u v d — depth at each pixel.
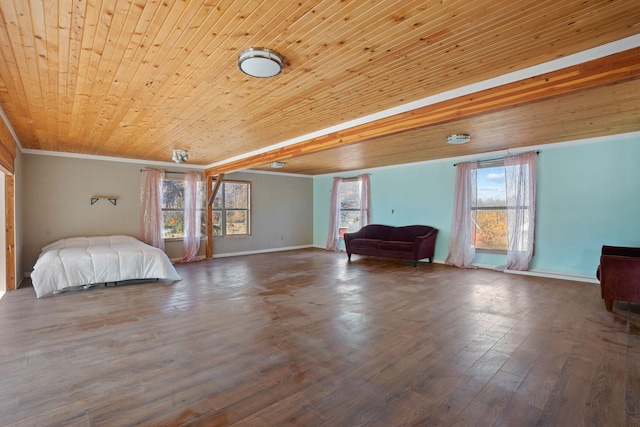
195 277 5.67
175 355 2.63
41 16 1.87
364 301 4.15
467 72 2.69
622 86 2.90
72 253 4.96
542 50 2.33
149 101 3.31
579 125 4.30
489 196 6.38
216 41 2.18
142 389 2.14
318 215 10.11
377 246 7.17
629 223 4.84
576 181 5.30
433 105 3.21
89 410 1.91
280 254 8.59
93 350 2.72
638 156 4.76
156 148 5.74
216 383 2.21
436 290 4.70
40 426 1.77
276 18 1.92
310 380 2.25
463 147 5.78
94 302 4.14
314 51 2.32
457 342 2.87
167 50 2.29
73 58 2.39
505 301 4.12
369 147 5.71
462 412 1.89
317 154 6.39
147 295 4.47
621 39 2.19
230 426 1.77
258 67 2.38
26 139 4.97
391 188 8.01
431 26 2.02
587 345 2.79
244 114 3.76
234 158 6.71
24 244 5.66
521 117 3.90
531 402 1.98
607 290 3.67
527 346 2.78
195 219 7.65
